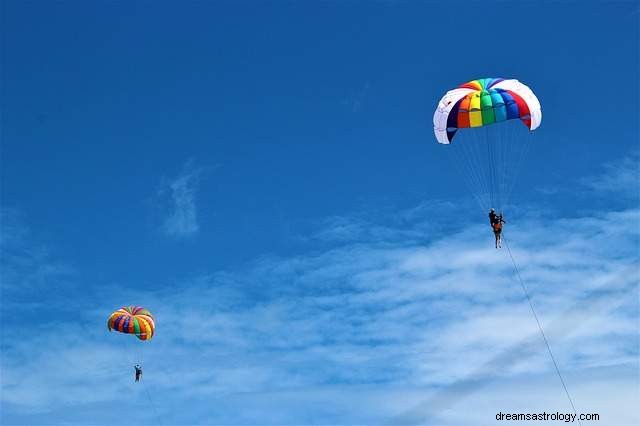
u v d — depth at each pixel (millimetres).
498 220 42406
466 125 44219
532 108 43781
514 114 43719
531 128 44281
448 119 44438
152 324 61219
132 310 61594
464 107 44000
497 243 42562
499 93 44062
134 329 60156
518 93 44031
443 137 45062
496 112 43719
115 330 60500
